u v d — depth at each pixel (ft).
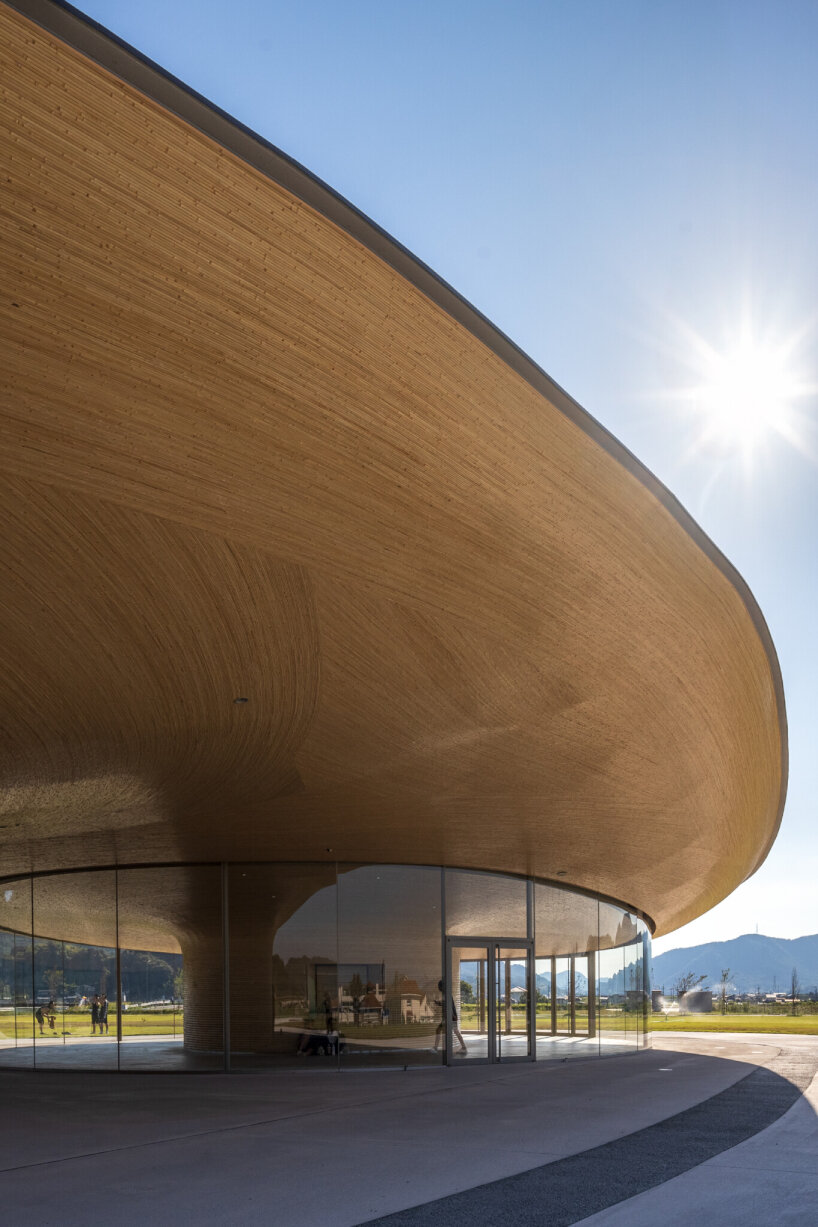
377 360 24.99
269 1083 52.54
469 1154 29.45
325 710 37.37
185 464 24.54
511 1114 38.19
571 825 58.13
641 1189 24.44
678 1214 21.84
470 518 30.27
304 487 26.45
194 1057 61.82
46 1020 65.46
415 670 35.37
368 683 35.65
